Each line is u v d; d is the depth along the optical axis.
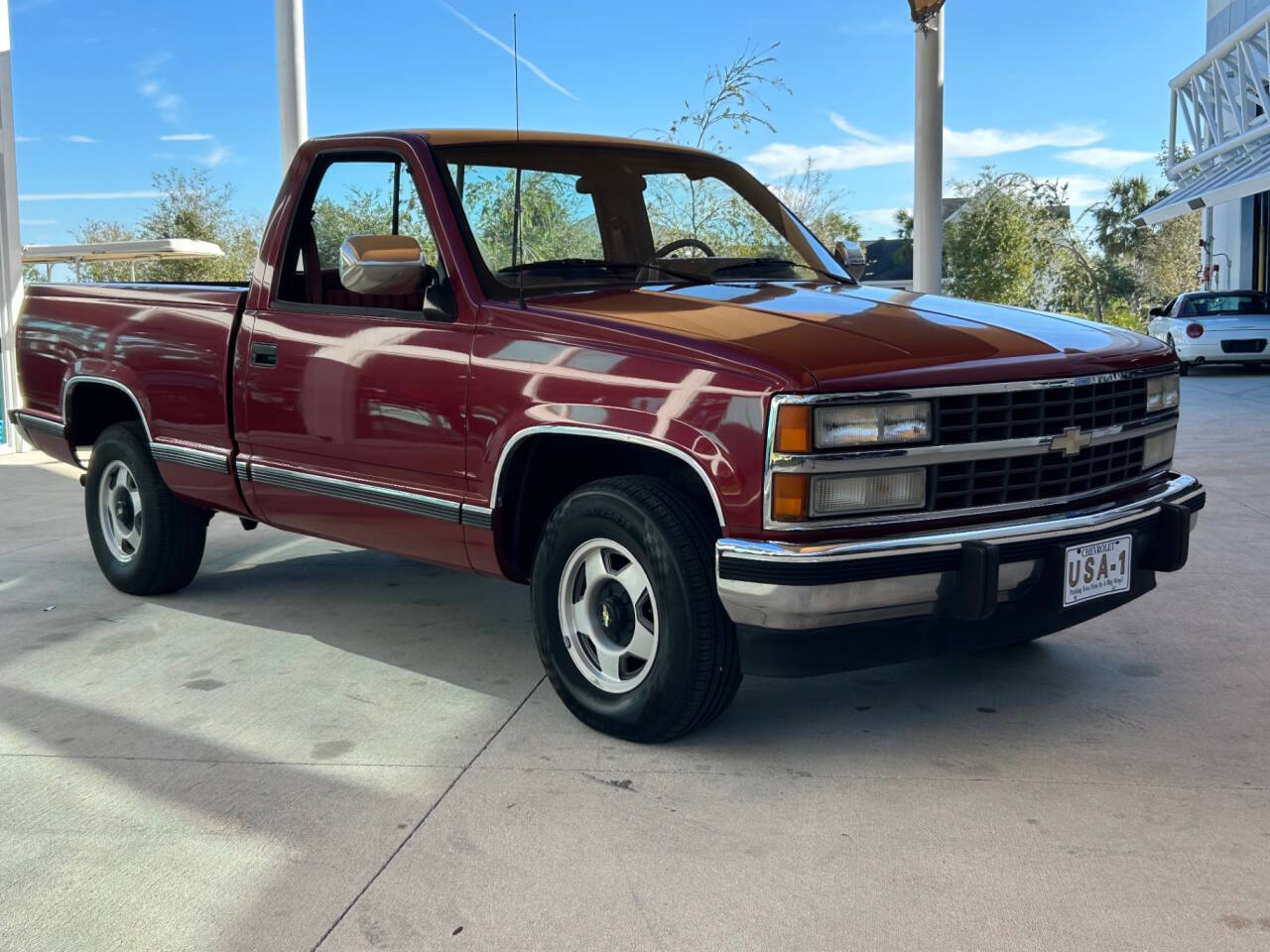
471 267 3.71
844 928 2.41
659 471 3.55
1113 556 3.34
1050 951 2.31
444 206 3.80
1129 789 3.06
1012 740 3.42
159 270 23.19
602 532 3.34
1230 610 4.71
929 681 3.96
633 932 2.41
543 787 3.13
